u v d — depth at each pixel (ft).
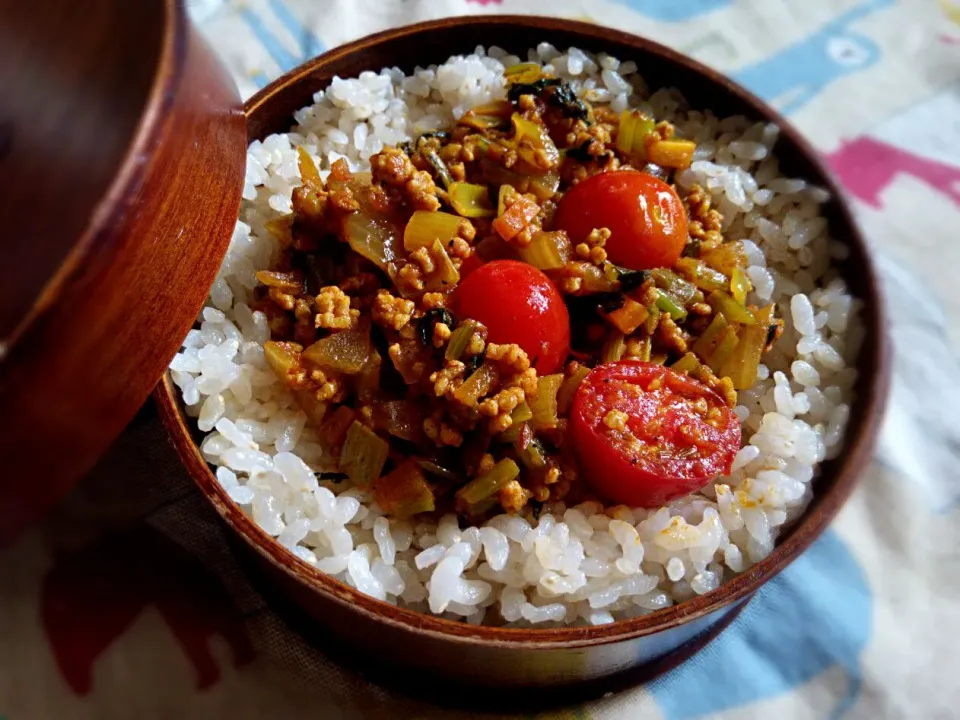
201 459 0.47
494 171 0.59
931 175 0.82
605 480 0.51
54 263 0.38
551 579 0.47
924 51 0.90
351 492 0.52
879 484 0.64
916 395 0.69
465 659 0.46
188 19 0.43
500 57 0.69
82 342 0.37
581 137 0.61
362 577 0.48
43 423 0.38
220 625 0.55
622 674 0.54
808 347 0.57
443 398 0.51
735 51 0.88
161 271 0.41
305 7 0.83
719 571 0.51
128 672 0.53
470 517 0.51
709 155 0.66
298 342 0.54
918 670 0.57
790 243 0.61
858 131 0.84
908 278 0.75
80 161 0.41
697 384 0.53
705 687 0.56
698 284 0.58
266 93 0.62
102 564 0.56
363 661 0.53
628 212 0.55
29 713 0.52
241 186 0.49
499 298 0.50
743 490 0.52
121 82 0.41
